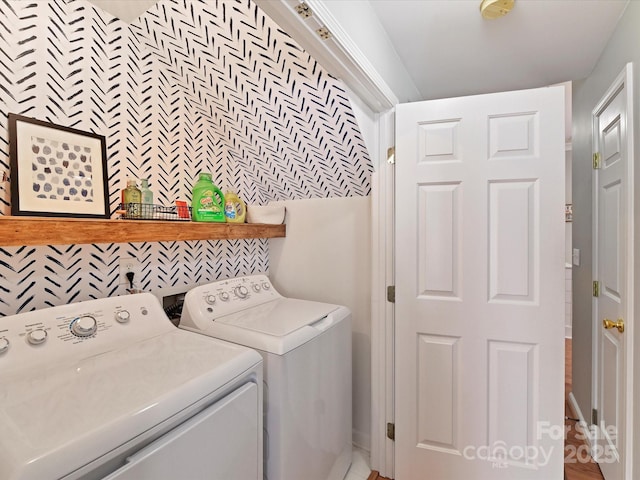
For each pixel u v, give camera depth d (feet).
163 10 4.47
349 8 3.75
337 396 5.21
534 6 4.35
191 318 4.81
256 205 7.01
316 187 6.65
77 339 3.54
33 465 1.95
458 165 5.03
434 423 5.32
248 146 6.32
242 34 4.45
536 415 4.86
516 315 4.88
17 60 3.71
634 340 4.40
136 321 4.10
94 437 2.24
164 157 5.33
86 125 4.34
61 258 4.17
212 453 3.03
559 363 4.73
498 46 5.28
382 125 5.57
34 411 2.47
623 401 4.67
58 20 4.04
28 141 3.70
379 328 5.82
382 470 5.80
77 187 4.12
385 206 5.67
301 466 4.29
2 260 3.68
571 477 5.65
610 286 5.31
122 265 4.82
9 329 3.20
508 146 4.81
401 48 5.31
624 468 4.58
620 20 4.61
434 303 5.24
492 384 5.04
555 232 4.67
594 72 5.97
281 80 4.85
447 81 6.44
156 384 2.90
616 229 5.05
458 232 5.09
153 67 5.14
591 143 6.31
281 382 3.91
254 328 4.39
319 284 6.90
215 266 6.29
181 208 5.07
